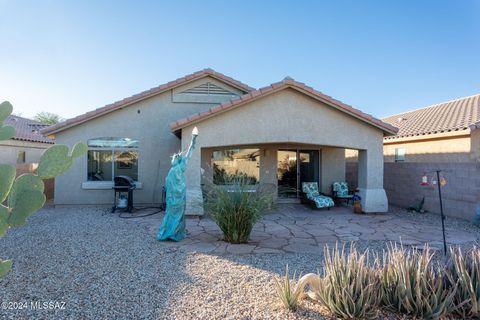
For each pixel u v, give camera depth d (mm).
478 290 4160
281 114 11805
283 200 15656
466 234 9422
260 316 4211
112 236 8688
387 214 12906
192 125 11383
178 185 8281
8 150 19516
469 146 14188
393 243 8367
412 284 4250
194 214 11391
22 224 1560
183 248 7602
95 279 5543
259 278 5691
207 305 4562
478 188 11172
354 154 21766
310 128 11977
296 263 6605
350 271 4305
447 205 12461
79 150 1731
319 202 13445
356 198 13047
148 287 5215
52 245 7707
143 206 14281
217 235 8984
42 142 22141
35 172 1645
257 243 8219
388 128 12445
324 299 4297
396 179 15422
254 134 11633
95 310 4387
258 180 15203
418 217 12289
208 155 14688
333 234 9336
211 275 5816
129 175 14406
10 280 5445
